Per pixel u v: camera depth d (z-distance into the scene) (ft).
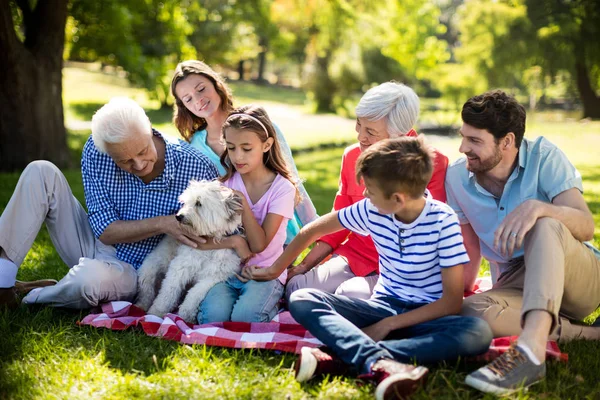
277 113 87.81
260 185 11.78
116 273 11.24
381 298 10.09
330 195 31.55
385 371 8.27
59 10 32.94
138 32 46.91
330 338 8.95
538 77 89.40
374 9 48.01
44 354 9.50
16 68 31.76
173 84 13.28
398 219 9.60
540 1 83.10
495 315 9.69
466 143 10.36
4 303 11.07
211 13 85.25
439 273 9.65
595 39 80.23
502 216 10.85
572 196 10.39
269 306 11.14
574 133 67.36
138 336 10.30
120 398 8.26
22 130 32.37
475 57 87.61
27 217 11.14
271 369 9.10
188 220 10.91
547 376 8.94
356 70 94.27
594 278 10.08
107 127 10.43
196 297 11.23
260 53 156.25
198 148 13.34
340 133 63.72
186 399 8.25
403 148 9.02
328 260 12.50
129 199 11.79
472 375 8.35
